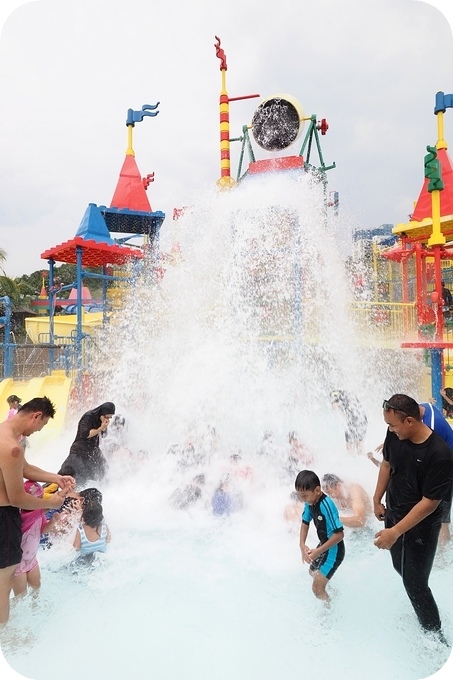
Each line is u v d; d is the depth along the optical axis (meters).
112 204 14.78
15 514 3.41
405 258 11.62
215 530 4.99
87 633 3.37
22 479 3.38
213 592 3.86
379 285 15.37
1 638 3.31
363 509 4.90
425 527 3.20
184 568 4.25
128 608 3.65
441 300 9.04
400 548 3.38
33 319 22.22
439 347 8.40
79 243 11.79
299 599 3.75
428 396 11.09
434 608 3.26
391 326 11.12
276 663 3.03
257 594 3.82
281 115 12.60
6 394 10.36
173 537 4.84
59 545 4.52
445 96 11.44
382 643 3.22
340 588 3.88
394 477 3.35
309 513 3.83
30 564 3.76
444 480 3.09
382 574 4.07
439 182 8.63
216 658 3.09
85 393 11.09
